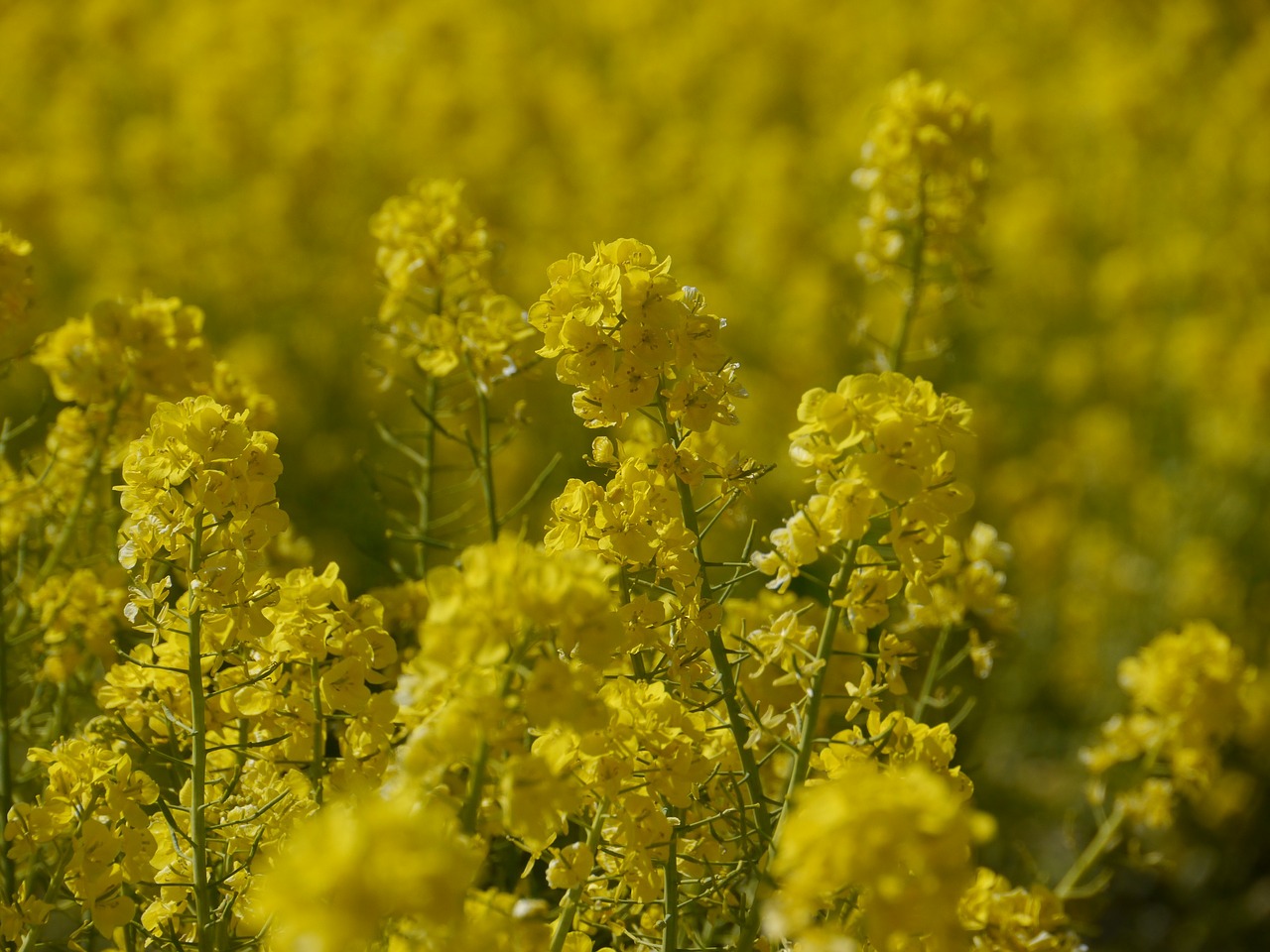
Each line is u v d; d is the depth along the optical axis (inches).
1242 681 136.6
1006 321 360.5
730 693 89.1
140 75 431.5
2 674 114.0
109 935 86.3
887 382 78.4
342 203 358.6
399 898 52.0
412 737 64.2
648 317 85.1
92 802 85.9
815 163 428.1
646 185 402.6
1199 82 467.8
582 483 90.0
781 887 79.7
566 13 557.9
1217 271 357.1
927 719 139.0
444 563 199.9
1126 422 318.3
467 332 123.5
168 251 318.3
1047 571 269.4
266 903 58.7
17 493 125.1
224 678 89.7
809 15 535.8
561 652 77.6
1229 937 209.9
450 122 389.1
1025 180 422.0
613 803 77.5
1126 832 148.9
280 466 83.8
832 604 81.7
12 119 398.0
